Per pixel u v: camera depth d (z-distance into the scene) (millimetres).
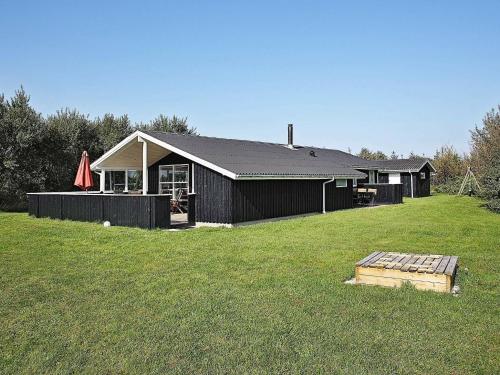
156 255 8930
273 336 4559
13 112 22656
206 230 12961
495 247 9781
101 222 14812
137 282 6773
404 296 5902
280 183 16906
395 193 25984
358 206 24469
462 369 3867
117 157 17875
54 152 24453
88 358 4109
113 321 5043
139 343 4422
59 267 7867
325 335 4582
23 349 4324
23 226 13906
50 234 11977
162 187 18438
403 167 33750
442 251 9289
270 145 23359
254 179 15281
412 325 4859
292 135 25500
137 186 25391
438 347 4285
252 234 12016
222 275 7207
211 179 14742
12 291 6320
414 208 21547
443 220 15812
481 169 28062
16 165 22188
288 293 6086
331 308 5430
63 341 4500
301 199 18297
